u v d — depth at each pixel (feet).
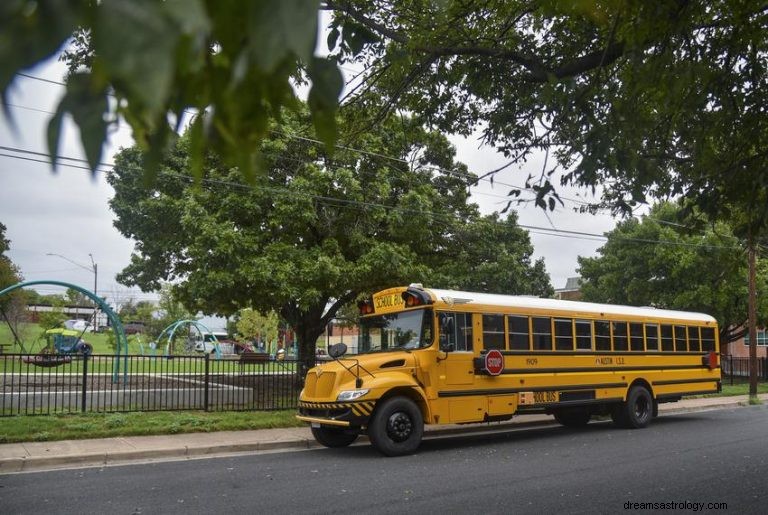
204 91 4.32
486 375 42.29
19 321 121.80
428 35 23.04
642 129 19.71
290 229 57.31
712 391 59.98
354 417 37.14
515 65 26.45
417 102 28.63
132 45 3.15
